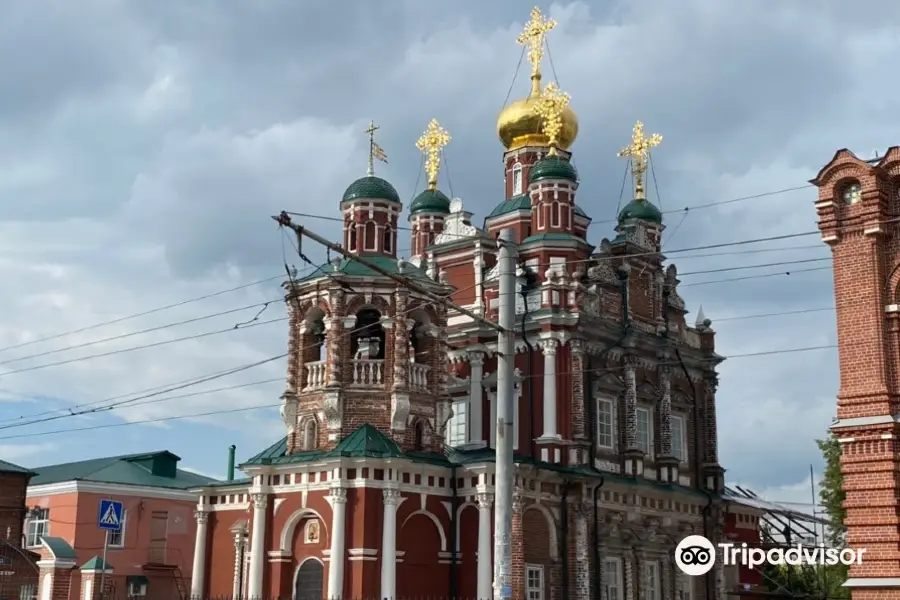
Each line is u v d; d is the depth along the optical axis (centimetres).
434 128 7319
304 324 5253
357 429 5003
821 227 3600
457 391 5938
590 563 5397
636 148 6775
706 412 6475
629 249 6131
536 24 6975
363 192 5356
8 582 5381
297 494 4922
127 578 7100
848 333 3503
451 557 4972
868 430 3391
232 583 5447
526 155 6812
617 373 5916
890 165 3531
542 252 6016
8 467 6844
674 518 6000
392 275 3020
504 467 3045
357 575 4650
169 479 7625
